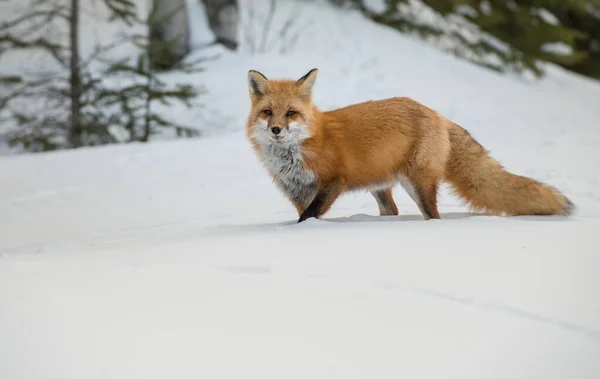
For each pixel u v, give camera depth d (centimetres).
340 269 735
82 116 2655
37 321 597
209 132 2777
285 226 1074
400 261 756
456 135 1193
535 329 570
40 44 2638
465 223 985
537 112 3250
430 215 1168
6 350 545
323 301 641
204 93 2759
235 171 1906
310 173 1175
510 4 4569
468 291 654
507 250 787
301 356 535
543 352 534
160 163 2023
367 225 1006
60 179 1833
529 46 4559
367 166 1177
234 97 2978
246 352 542
